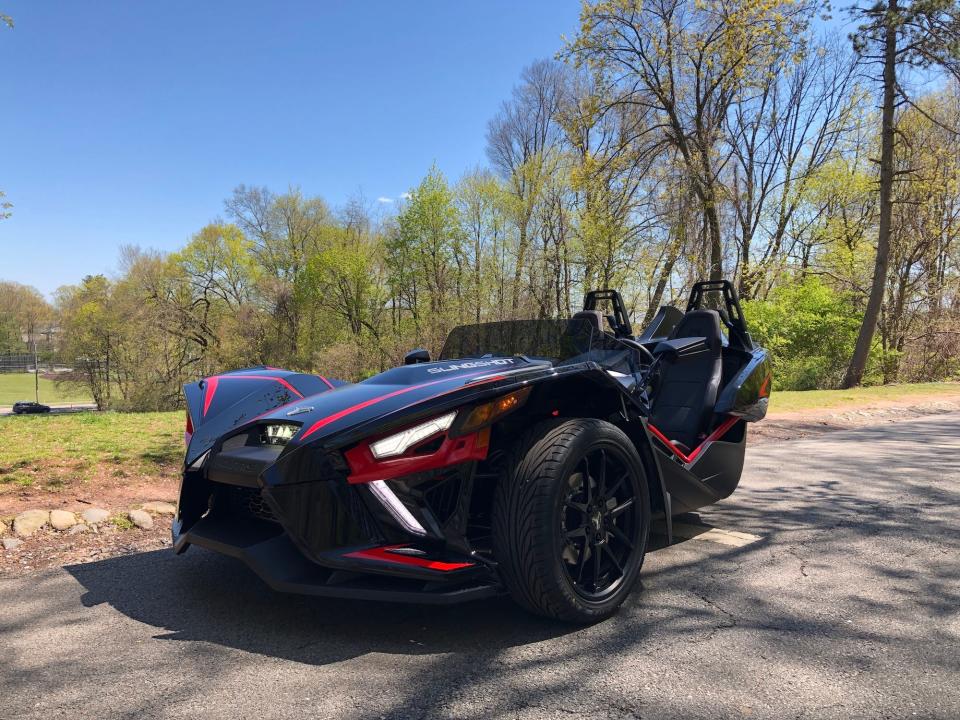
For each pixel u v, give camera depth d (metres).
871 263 26.58
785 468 6.45
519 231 32.94
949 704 2.03
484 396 2.57
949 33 19.42
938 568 3.40
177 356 41.06
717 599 2.99
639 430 3.11
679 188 21.92
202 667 2.35
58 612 2.89
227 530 2.76
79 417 9.80
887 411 12.46
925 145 25.44
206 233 42.34
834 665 2.31
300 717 2.01
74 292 49.59
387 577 2.52
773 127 32.03
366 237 42.59
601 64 21.59
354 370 35.62
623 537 2.90
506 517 2.55
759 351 4.85
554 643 2.53
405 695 2.14
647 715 1.99
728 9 19.94
